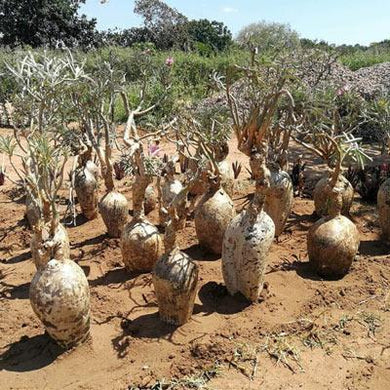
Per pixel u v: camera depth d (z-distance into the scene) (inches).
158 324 142.0
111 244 196.2
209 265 178.9
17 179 299.7
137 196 167.0
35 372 125.3
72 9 1261.1
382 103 247.6
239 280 152.4
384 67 542.0
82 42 1253.7
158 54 683.4
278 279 169.6
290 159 342.0
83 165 221.3
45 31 1237.7
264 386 122.2
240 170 293.9
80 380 122.4
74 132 217.8
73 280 126.0
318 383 124.0
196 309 151.7
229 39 1321.4
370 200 250.1
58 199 246.5
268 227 149.8
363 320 150.2
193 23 1285.7
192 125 191.0
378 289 166.9
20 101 196.2
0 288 167.8
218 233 179.9
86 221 225.9
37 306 125.0
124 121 415.5
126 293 161.3
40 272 126.6
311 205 244.1
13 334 141.9
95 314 150.1
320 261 170.6
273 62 198.8
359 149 179.6
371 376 126.7
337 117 244.2
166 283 135.3
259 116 145.9
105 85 203.2
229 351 132.8
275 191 193.3
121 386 120.2
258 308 151.9
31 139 147.3
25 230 218.7
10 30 1211.9
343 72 520.1
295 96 222.8
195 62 626.8
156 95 366.9
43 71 185.6
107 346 135.0
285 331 142.6
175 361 128.3
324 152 213.9
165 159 256.1
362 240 206.1
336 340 140.5
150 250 168.1
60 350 130.9
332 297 160.6
